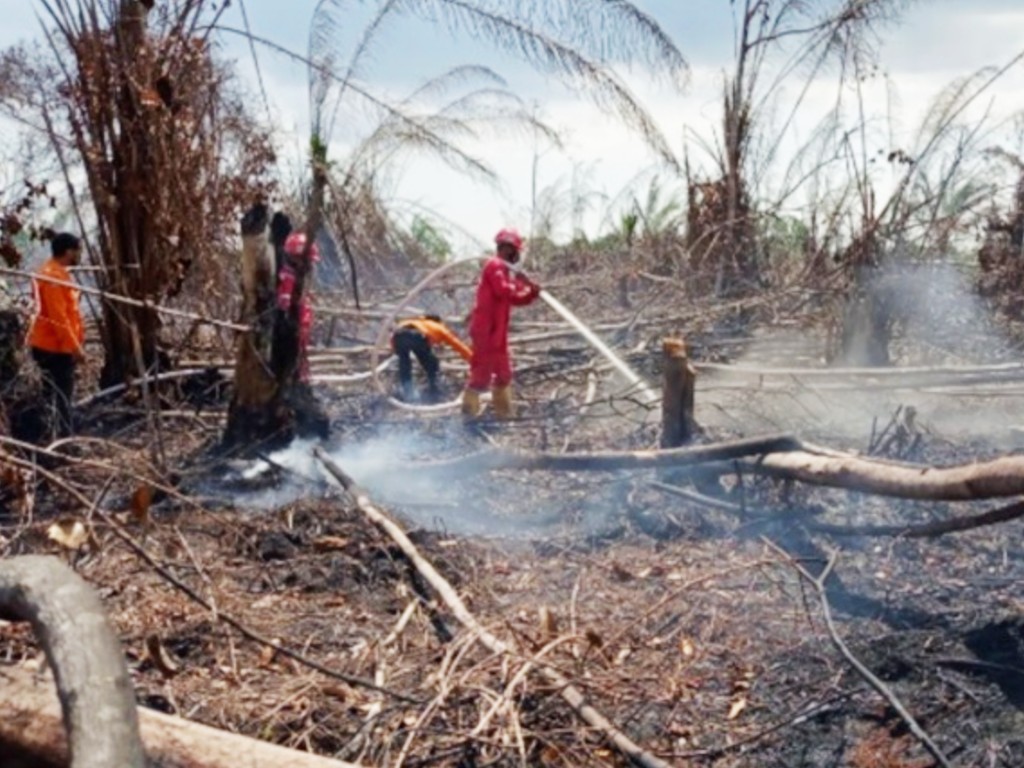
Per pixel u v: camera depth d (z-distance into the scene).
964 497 6.09
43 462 8.16
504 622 5.55
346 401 10.92
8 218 9.23
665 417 8.50
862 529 6.76
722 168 15.60
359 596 6.38
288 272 9.24
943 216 13.48
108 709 2.57
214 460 8.35
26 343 9.09
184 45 10.20
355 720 5.09
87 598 2.81
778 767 4.93
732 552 6.96
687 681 5.47
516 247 10.09
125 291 10.22
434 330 10.69
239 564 6.71
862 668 5.07
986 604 6.15
